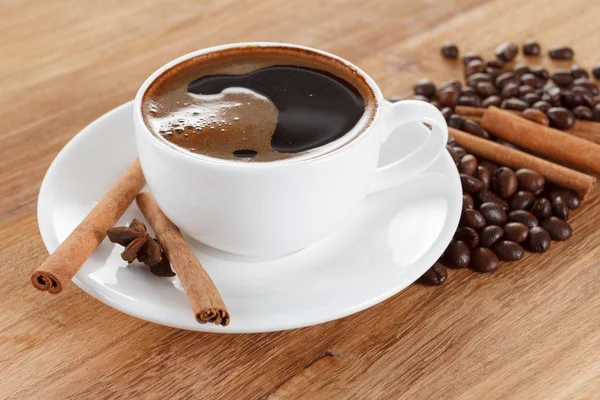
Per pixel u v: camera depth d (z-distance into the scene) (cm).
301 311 44
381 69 63
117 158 50
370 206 49
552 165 54
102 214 46
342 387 44
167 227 46
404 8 69
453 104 59
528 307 47
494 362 45
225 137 45
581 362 45
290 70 48
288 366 45
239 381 44
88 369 45
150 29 66
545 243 50
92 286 44
